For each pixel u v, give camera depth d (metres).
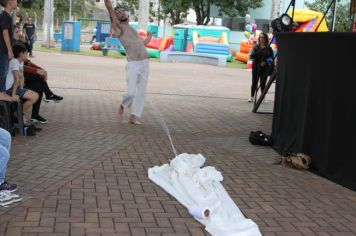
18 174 5.23
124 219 4.21
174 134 7.85
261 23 40.03
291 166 6.32
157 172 5.55
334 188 5.53
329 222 4.45
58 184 4.98
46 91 9.88
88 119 8.57
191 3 38.31
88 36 49.47
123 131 7.75
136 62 8.13
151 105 10.83
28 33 22.39
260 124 9.34
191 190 4.87
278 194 5.18
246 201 4.89
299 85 6.76
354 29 10.27
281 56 7.45
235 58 30.83
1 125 6.50
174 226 4.14
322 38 6.05
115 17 7.92
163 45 29.39
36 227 3.93
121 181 5.25
